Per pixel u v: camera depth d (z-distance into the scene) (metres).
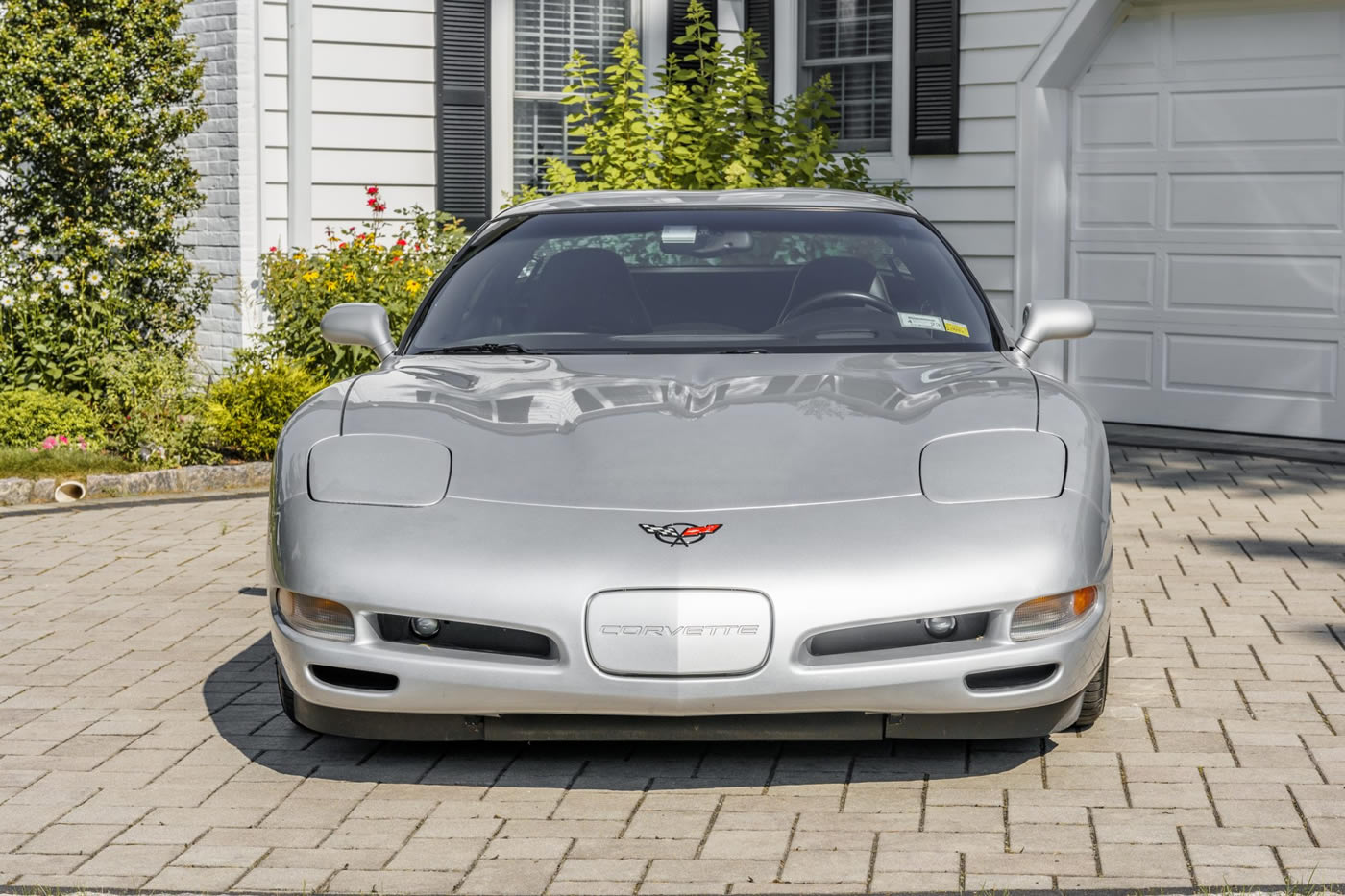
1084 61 9.89
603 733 3.50
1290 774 3.71
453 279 4.82
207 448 8.64
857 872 3.15
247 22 9.80
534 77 10.99
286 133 9.93
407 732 3.60
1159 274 9.72
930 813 3.49
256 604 5.70
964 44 10.21
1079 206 10.05
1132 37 9.69
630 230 4.87
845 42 11.04
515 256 4.82
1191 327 9.62
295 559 3.57
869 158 10.86
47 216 9.81
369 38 10.12
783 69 11.29
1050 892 3.02
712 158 9.88
